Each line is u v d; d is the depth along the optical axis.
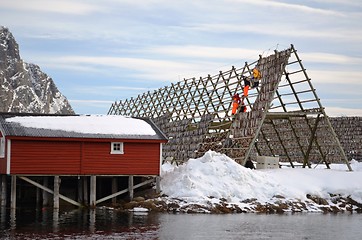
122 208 37.25
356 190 41.03
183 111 56.44
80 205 38.28
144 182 39.47
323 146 48.91
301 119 48.81
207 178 39.22
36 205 39.56
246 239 27.73
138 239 26.91
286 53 44.78
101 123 40.31
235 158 44.78
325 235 29.36
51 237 26.98
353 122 59.62
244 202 37.72
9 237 26.88
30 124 38.25
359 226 32.34
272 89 44.88
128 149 38.66
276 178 41.44
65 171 37.25
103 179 42.28
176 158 53.59
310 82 45.47
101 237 27.17
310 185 41.19
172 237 27.59
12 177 36.31
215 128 50.88
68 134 37.53
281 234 29.25
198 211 35.81
